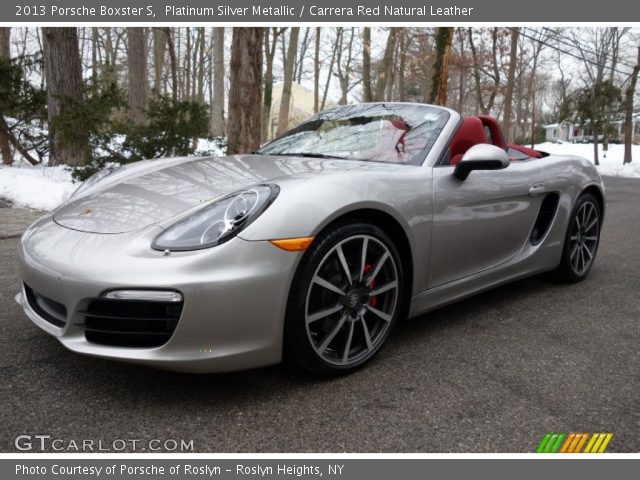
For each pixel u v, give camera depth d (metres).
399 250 2.20
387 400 1.83
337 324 1.94
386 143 2.54
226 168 2.29
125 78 31.62
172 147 6.93
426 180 2.25
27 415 1.66
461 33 24.20
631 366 2.18
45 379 1.90
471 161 2.29
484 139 2.78
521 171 2.83
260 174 2.11
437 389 1.92
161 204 1.93
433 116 2.71
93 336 1.73
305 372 2.00
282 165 2.25
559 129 53.53
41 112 9.05
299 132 2.99
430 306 2.37
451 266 2.42
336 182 1.94
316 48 27.75
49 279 1.73
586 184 3.34
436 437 1.61
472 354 2.26
